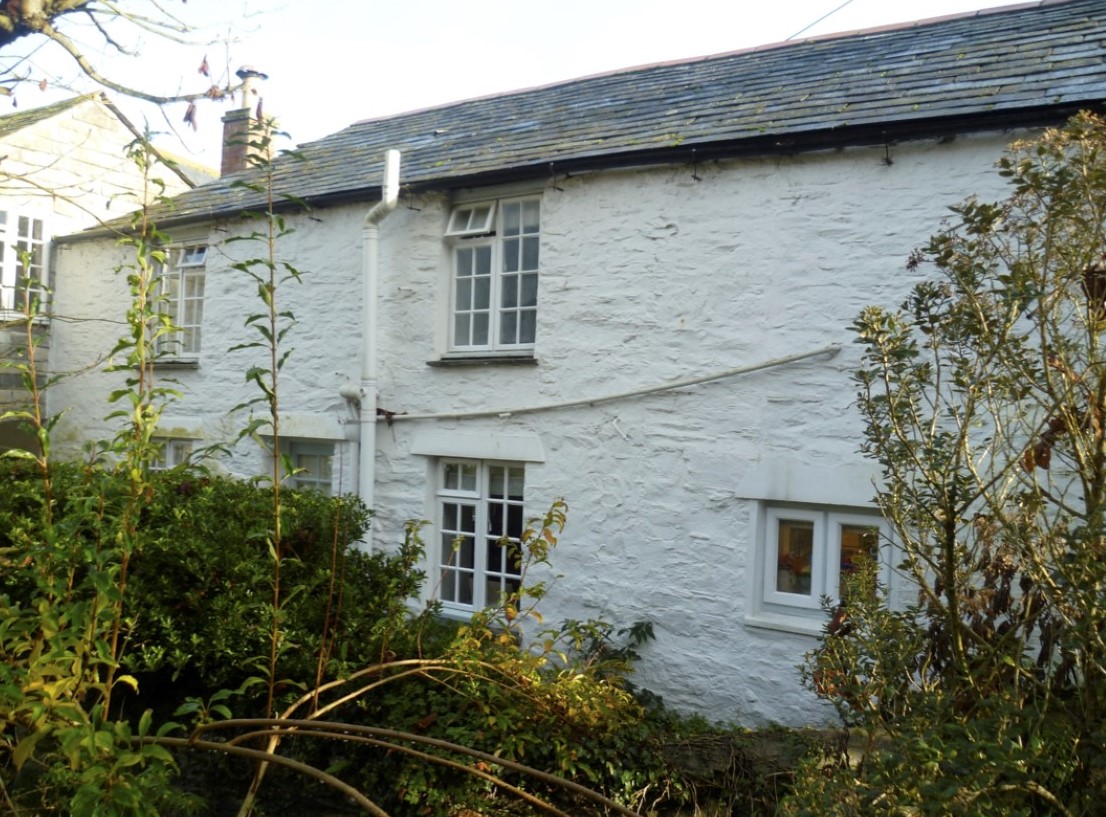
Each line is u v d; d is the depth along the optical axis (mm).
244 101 14461
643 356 7883
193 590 5965
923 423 4262
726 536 7395
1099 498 3455
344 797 5480
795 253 7258
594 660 6887
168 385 11477
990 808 2973
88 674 3549
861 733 4438
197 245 11469
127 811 3213
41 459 3803
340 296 9938
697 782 5484
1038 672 4234
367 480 9328
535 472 8406
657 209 7887
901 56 8266
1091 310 3779
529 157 8688
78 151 13820
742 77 9164
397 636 5984
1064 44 7297
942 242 4094
